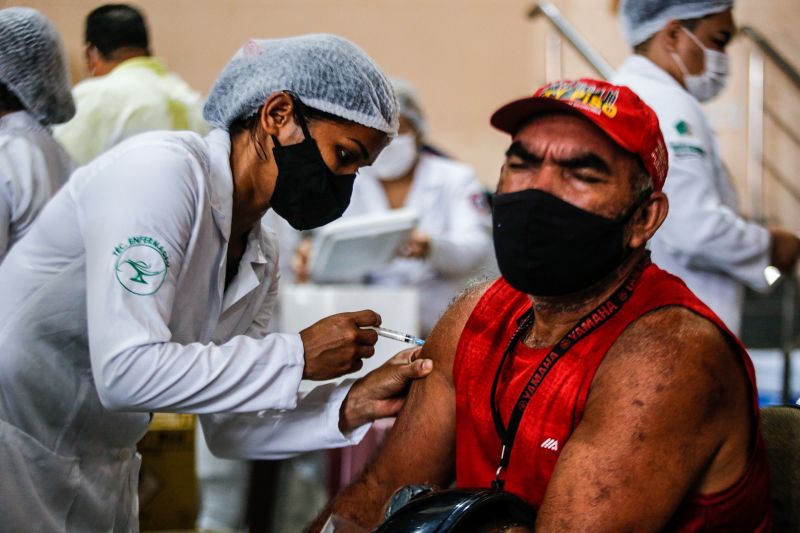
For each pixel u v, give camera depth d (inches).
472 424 64.2
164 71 142.6
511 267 60.4
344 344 73.8
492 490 54.3
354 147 74.5
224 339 80.7
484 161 262.8
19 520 74.5
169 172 69.6
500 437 62.1
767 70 227.5
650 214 61.1
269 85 73.0
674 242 113.4
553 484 56.5
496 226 60.9
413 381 73.7
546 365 60.4
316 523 70.3
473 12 259.4
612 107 58.7
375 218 138.7
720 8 115.2
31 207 94.0
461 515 51.6
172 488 108.4
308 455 131.3
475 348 65.5
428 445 69.7
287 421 80.1
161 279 68.4
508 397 62.1
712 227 111.4
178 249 69.9
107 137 134.2
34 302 74.2
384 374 77.0
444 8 259.3
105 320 67.4
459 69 261.0
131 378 67.0
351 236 137.3
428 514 51.9
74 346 75.3
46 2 235.5
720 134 228.5
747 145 227.3
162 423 108.1
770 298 184.1
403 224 138.9
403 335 76.9
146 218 68.2
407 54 260.7
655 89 114.7
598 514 55.1
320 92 72.5
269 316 86.5
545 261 59.3
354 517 69.1
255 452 81.1
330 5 257.3
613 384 57.4
